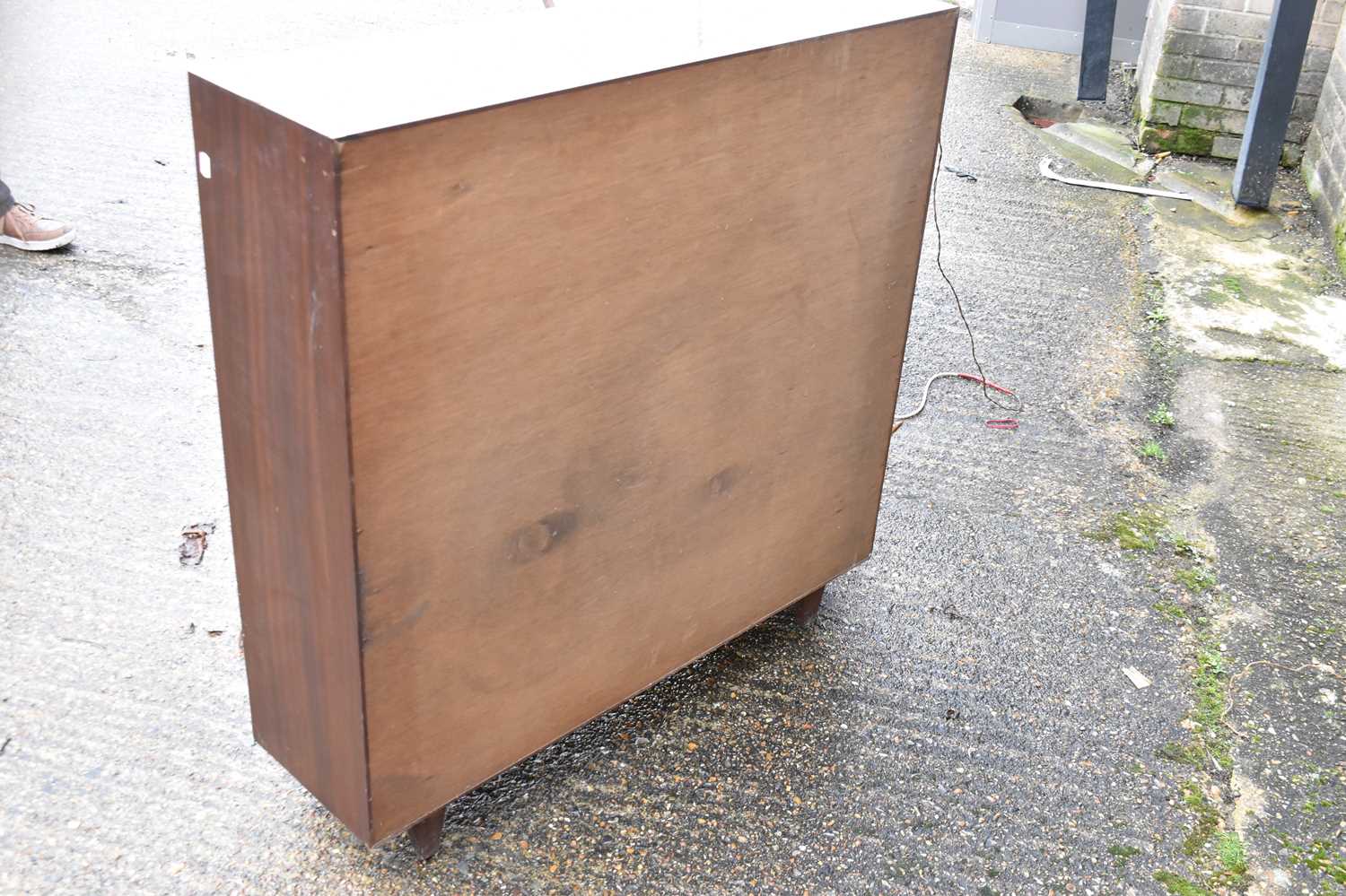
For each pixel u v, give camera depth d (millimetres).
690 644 2256
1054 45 5754
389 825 1874
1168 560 2809
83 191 3961
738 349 2000
